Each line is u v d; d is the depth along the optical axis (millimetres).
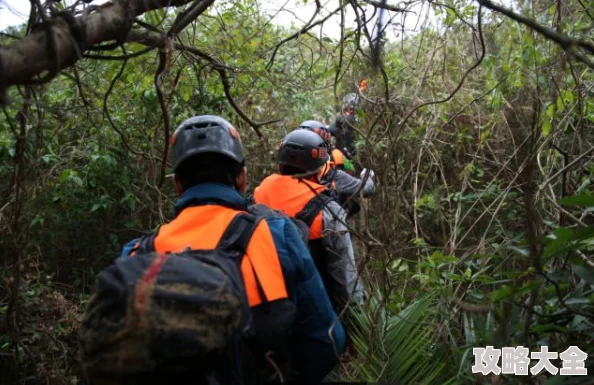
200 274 1438
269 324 1604
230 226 1673
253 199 2975
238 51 3385
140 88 3898
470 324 2854
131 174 4215
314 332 1765
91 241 4301
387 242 2635
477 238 4645
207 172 1779
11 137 3582
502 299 2109
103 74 3059
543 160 3812
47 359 3275
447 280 3320
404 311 2797
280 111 5121
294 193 2861
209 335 1384
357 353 3035
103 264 4324
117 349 1360
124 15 1659
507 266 3715
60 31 1453
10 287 3172
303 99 5117
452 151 5086
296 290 1726
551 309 2473
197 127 1816
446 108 4293
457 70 4855
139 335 1355
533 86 3219
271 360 1599
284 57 4805
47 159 3432
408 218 4402
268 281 1623
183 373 1401
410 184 4898
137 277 1409
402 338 2701
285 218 1774
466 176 4367
